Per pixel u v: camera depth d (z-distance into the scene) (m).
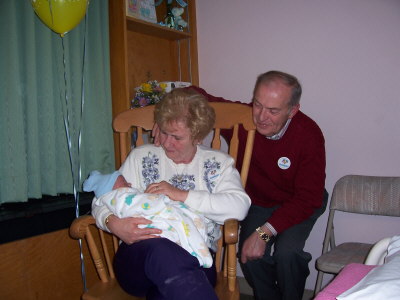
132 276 1.06
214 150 1.36
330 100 1.97
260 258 1.61
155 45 2.22
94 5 1.67
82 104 1.58
